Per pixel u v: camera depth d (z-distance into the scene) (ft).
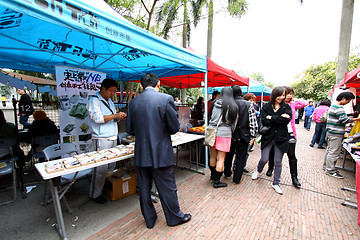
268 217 7.51
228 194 9.37
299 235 6.49
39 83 21.30
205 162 12.94
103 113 8.28
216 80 20.49
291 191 9.75
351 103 15.05
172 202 6.61
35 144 10.73
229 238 6.31
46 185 8.32
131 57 12.07
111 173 9.61
